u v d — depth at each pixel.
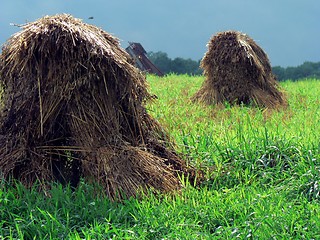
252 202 6.29
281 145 7.93
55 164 6.85
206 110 13.32
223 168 7.57
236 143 8.28
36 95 6.83
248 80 14.84
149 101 7.54
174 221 5.77
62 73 6.73
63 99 6.81
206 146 8.27
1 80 7.04
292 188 6.81
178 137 8.56
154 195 6.59
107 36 7.38
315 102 15.05
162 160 7.19
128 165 6.75
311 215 5.91
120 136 7.01
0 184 6.37
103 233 5.45
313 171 7.00
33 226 5.52
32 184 6.51
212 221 5.98
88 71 6.75
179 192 6.74
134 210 6.01
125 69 7.00
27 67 6.79
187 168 7.49
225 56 14.81
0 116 7.04
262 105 14.38
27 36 6.84
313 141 8.12
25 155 6.71
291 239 5.41
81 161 6.79
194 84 20.34
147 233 5.53
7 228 5.64
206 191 6.78
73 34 6.78
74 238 5.26
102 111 6.91
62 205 5.99
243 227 5.74
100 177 6.57
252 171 7.42
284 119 11.47
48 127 6.82
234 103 14.59
